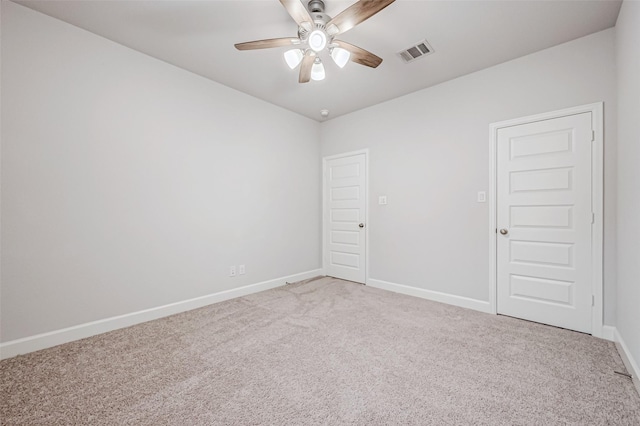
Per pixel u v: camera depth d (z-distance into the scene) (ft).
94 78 7.74
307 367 6.07
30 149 6.79
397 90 11.24
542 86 8.47
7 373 5.83
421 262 11.20
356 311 9.55
